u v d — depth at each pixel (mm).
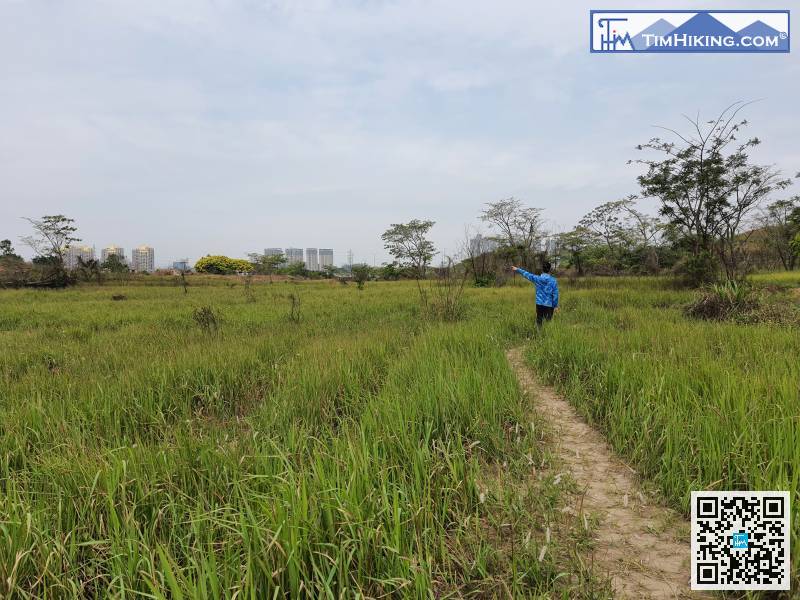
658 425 3504
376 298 19656
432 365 5285
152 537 2293
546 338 7926
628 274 38188
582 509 2680
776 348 5836
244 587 1854
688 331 7301
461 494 2709
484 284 34781
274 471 2779
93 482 2539
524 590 2090
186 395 5078
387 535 2199
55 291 32469
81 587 2000
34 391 4863
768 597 2041
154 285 45250
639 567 2256
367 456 2697
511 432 3959
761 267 35781
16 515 2254
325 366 5430
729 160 19438
